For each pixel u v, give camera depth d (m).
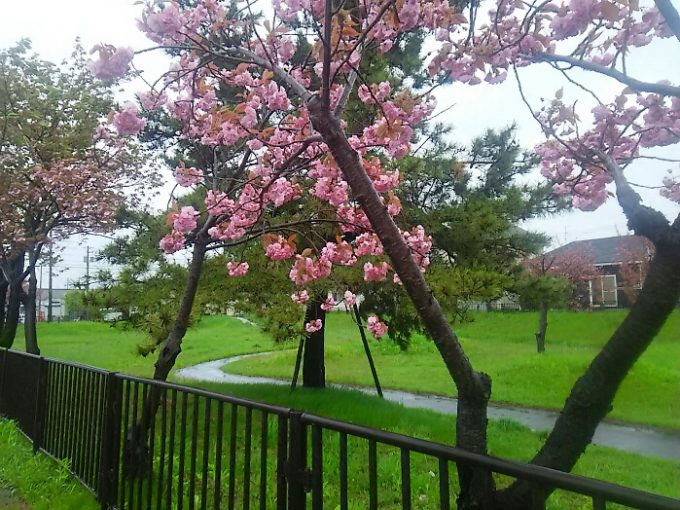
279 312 7.64
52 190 10.63
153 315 7.35
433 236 8.59
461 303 8.19
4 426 5.86
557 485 1.45
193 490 2.88
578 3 3.07
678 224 2.28
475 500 2.30
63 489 4.10
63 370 4.79
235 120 4.00
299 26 6.10
